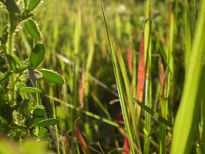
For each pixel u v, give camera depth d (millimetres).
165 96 283
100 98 538
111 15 1001
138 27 848
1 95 187
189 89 171
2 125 189
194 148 267
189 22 284
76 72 457
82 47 648
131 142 249
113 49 249
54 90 449
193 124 178
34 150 77
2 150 79
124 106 245
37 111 203
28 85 235
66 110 428
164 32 686
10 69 179
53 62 477
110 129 434
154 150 353
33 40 235
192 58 167
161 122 262
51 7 836
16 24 171
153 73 563
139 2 1264
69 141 336
